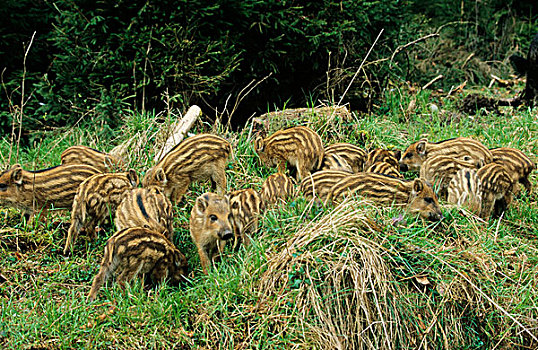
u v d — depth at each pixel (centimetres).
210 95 894
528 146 816
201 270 538
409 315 502
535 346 513
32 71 935
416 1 1507
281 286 497
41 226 586
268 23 869
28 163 743
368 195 586
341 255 499
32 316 467
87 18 824
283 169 697
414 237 532
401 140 823
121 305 475
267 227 547
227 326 474
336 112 793
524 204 679
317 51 938
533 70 1049
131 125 771
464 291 520
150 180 614
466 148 720
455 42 1438
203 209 532
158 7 809
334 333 474
